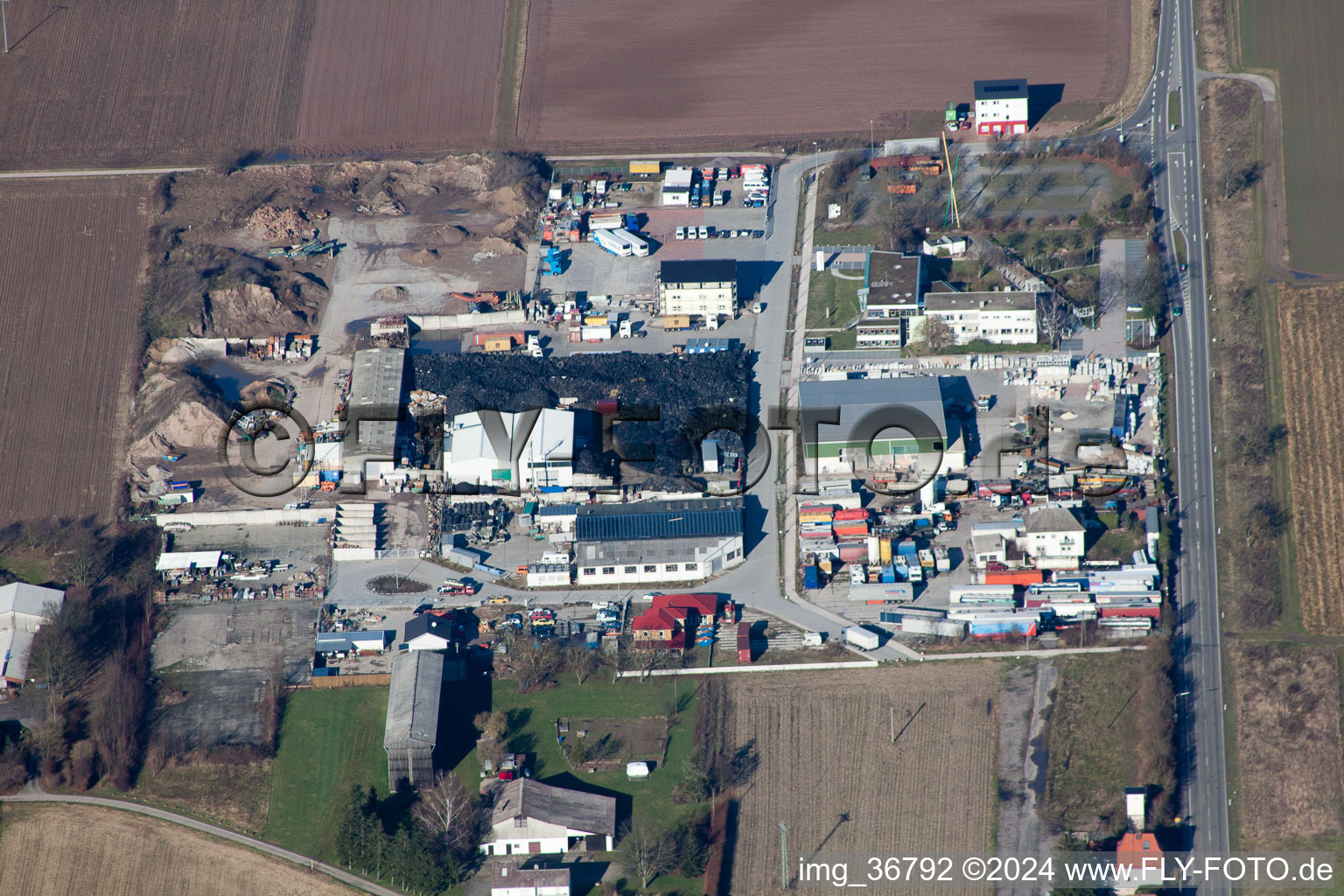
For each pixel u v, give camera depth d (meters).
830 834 187.25
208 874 188.75
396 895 185.00
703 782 192.50
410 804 195.88
